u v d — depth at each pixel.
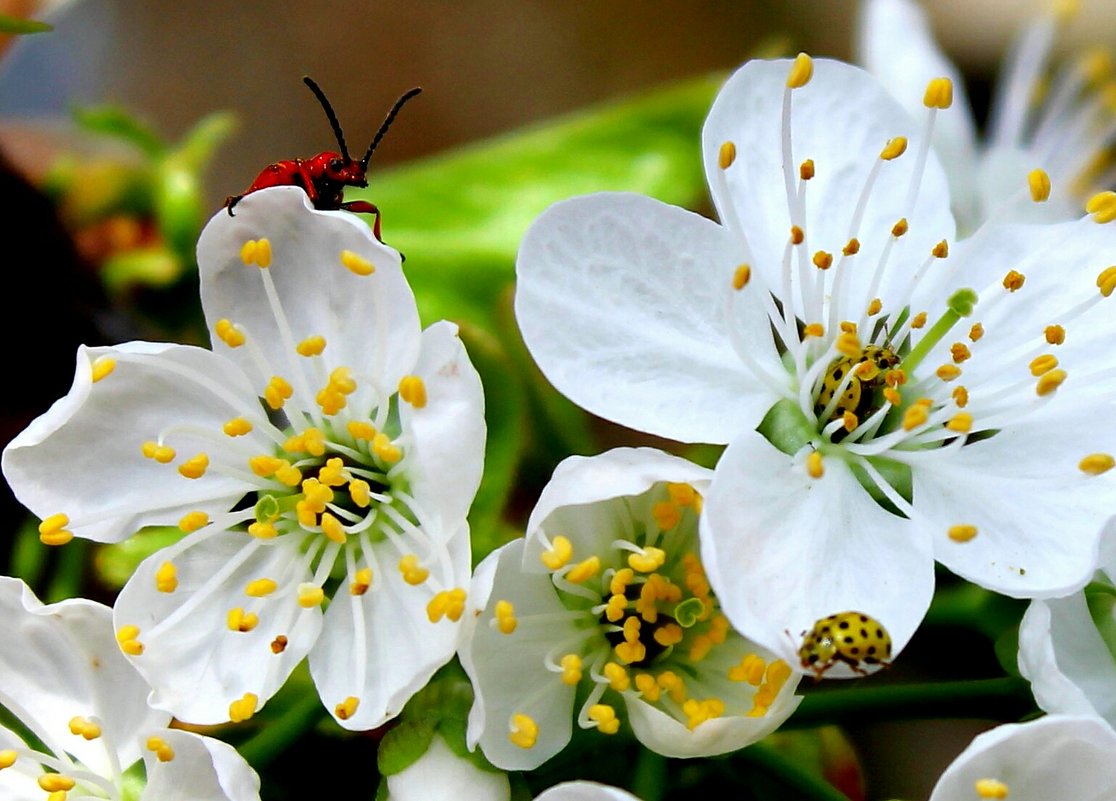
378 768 0.17
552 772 0.17
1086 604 0.17
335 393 0.17
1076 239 0.17
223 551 0.17
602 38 0.26
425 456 0.16
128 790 0.17
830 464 0.17
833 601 0.16
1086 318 0.17
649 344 0.17
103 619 0.17
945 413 0.17
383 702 0.17
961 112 0.20
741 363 0.17
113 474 0.17
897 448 0.17
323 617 0.17
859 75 0.17
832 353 0.17
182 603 0.17
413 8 0.26
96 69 0.24
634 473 0.16
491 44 0.26
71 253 0.19
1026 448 0.17
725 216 0.17
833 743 0.19
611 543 0.17
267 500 0.17
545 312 0.16
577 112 0.25
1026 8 0.26
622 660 0.17
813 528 0.17
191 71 0.25
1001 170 0.20
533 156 0.21
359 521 0.17
